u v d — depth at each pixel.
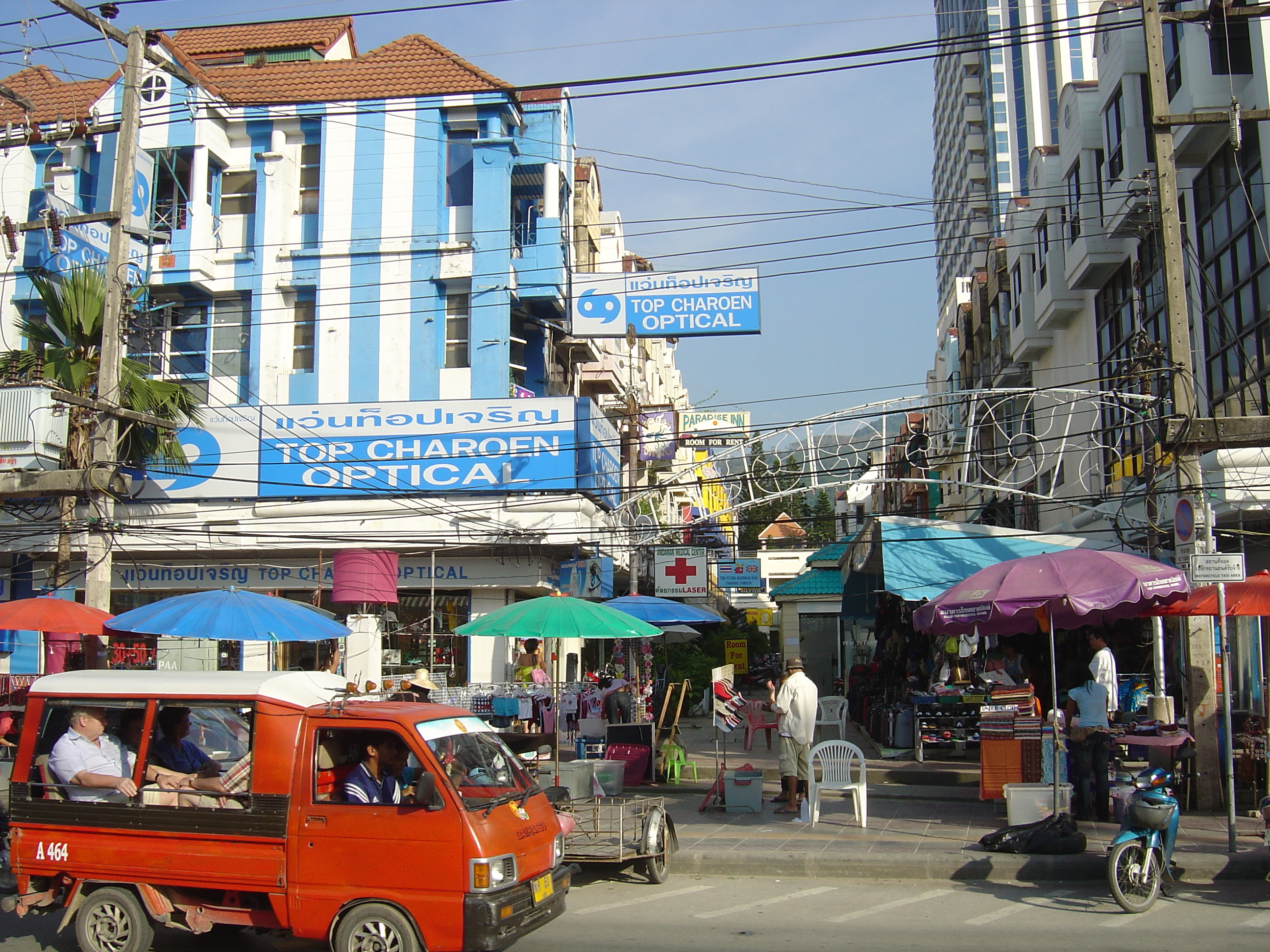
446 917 6.48
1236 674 15.12
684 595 19.91
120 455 18.14
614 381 29.11
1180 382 11.59
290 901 6.79
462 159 23.50
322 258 23.05
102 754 7.45
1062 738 11.30
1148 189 17.41
